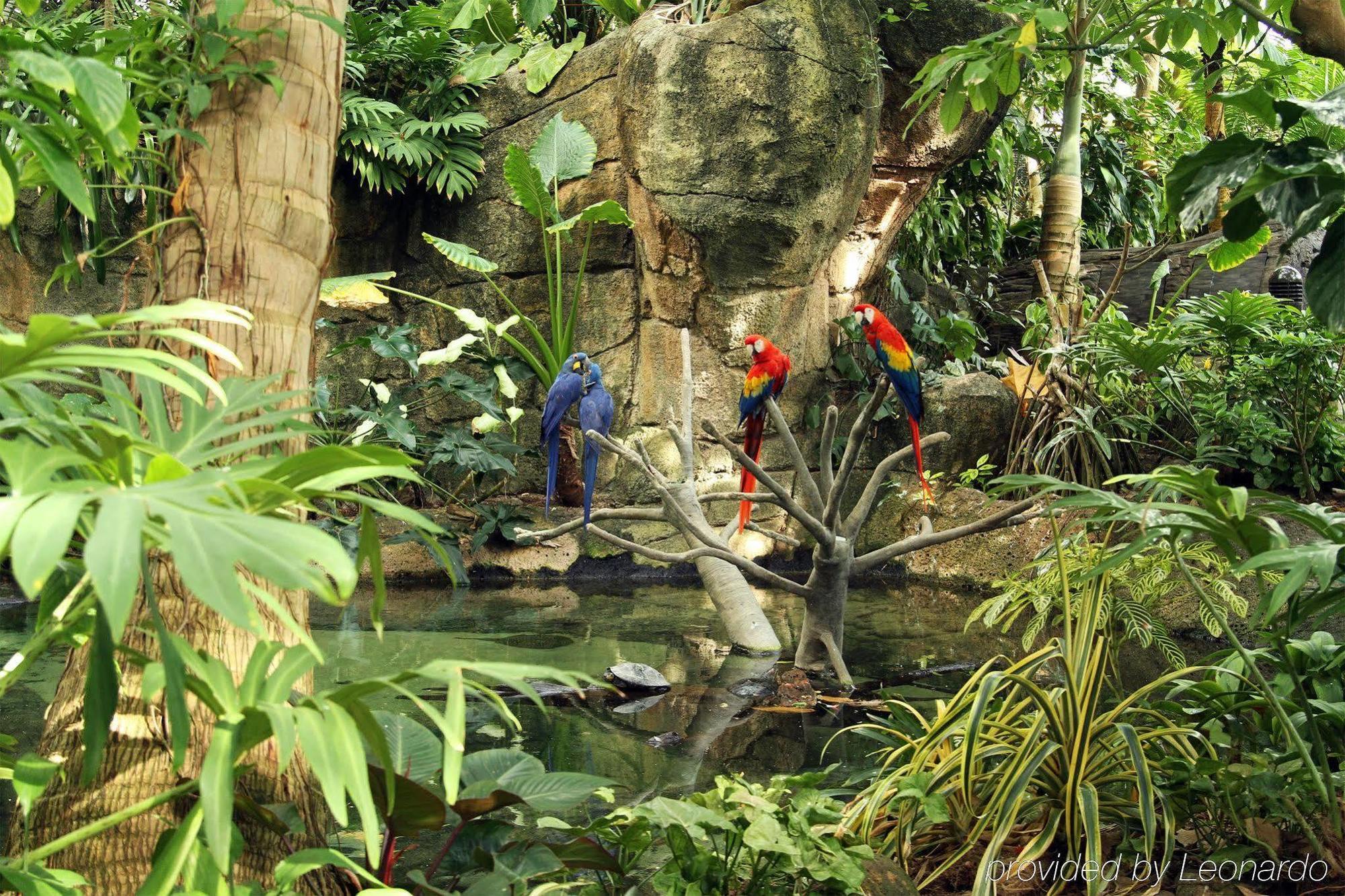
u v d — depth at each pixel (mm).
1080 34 9320
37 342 1405
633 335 9320
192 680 1624
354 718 1665
